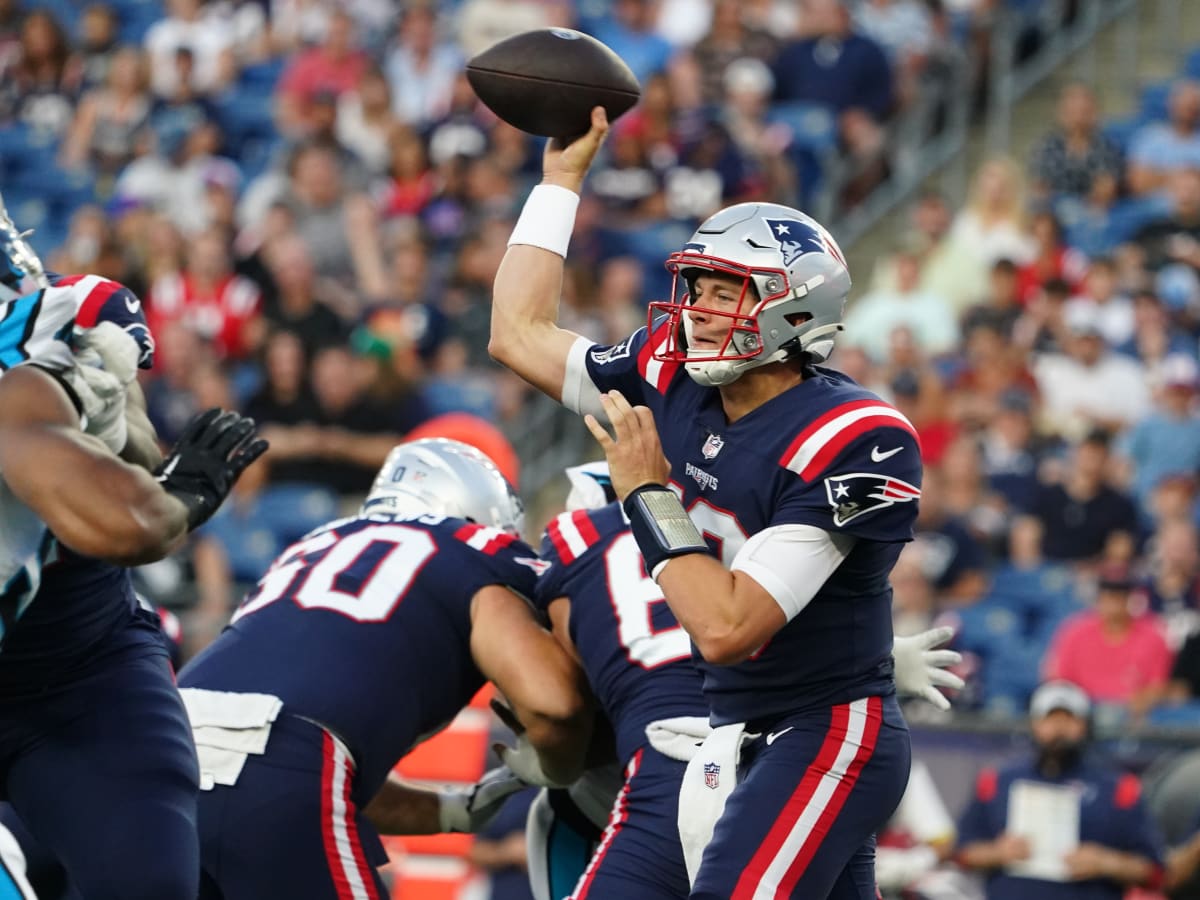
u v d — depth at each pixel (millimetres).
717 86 36469
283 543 29984
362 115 38906
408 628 13414
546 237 13008
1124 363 30922
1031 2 39938
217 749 12711
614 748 14086
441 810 14750
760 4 39531
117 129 42000
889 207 36625
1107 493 28047
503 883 21047
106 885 10820
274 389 31031
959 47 39219
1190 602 25734
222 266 35188
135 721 11180
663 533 11391
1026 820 20625
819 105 36812
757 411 11750
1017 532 28234
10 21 46688
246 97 42094
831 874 11594
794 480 11445
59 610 11000
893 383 30062
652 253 33438
